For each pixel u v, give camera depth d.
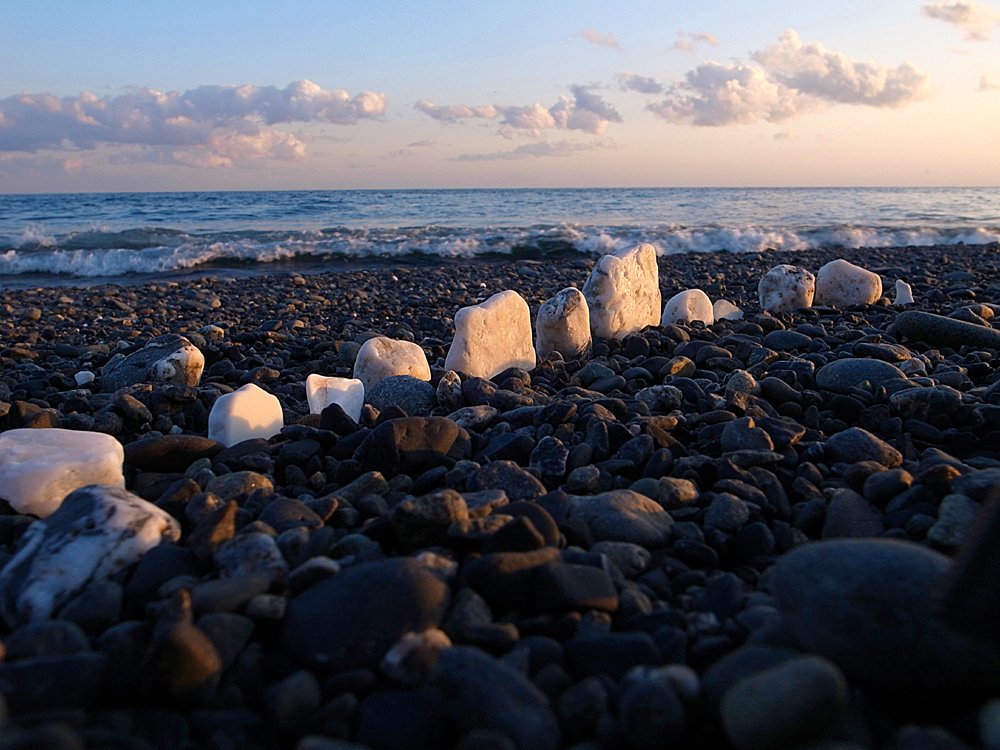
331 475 2.85
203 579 1.88
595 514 2.24
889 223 24.48
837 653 1.40
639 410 3.40
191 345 4.55
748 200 43.19
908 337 4.98
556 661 1.54
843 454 2.75
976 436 3.07
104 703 1.44
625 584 1.87
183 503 2.35
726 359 4.38
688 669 1.41
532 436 3.12
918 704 1.37
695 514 2.33
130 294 10.46
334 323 7.68
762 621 1.63
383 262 15.79
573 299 4.93
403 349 4.22
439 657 1.42
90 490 2.06
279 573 1.86
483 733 1.23
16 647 1.50
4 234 18.62
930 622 1.34
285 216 27.86
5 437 2.72
